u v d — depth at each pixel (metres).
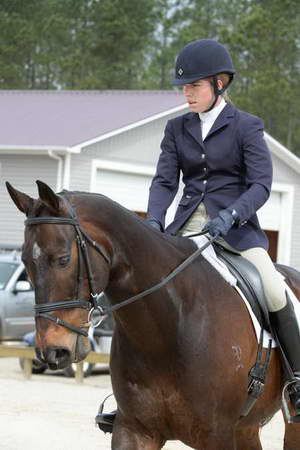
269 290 9.49
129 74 74.88
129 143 43.31
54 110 48.34
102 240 8.22
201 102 9.55
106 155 42.25
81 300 7.84
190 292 8.77
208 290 8.95
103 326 25.53
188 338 8.55
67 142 40.38
